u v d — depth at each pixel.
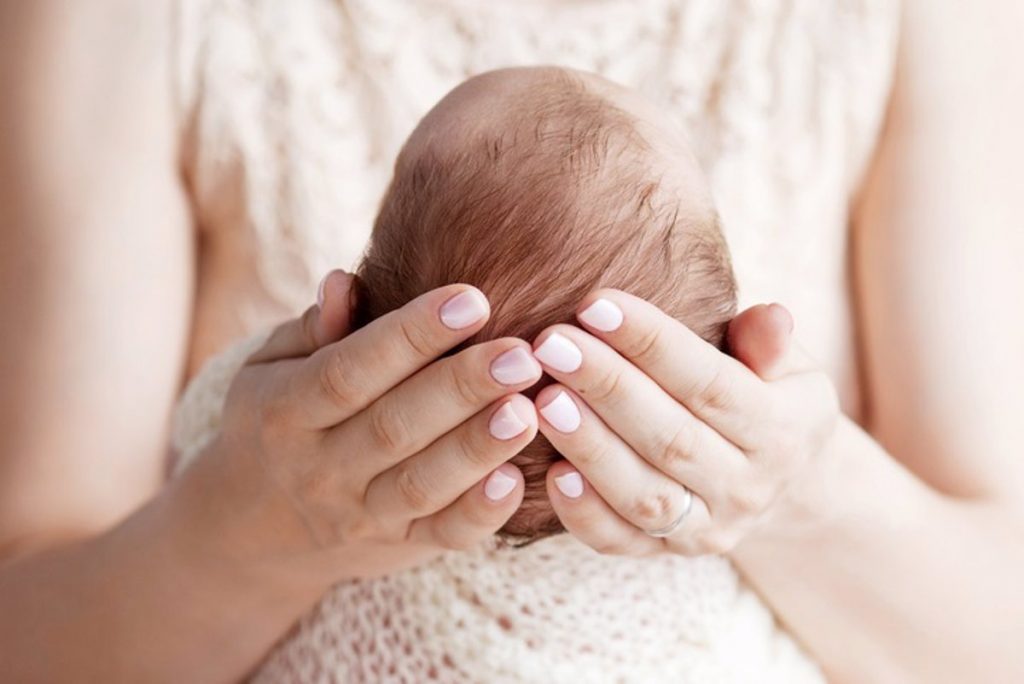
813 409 0.77
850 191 1.24
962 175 1.19
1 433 1.08
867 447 0.97
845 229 1.24
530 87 0.79
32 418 1.08
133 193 1.13
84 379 1.09
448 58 1.20
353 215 1.18
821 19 1.23
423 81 1.19
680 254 0.72
